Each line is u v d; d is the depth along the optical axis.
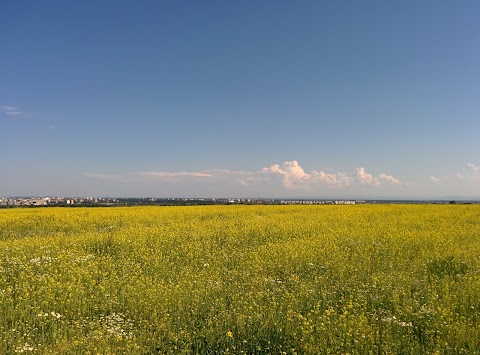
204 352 6.13
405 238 15.76
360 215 28.02
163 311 7.48
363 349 6.00
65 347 5.98
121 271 11.05
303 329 6.45
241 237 16.69
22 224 22.52
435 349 5.90
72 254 12.80
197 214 29.38
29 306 7.61
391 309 7.92
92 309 7.88
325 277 10.21
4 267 11.11
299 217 26.41
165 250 14.43
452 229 19.00
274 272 10.88
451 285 9.14
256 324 6.85
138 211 32.59
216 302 7.94
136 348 6.05
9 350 5.89
